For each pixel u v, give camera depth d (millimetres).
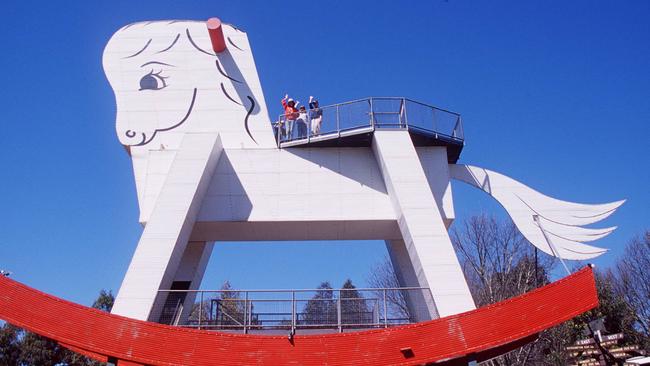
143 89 19766
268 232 19422
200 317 17016
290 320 16656
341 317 16719
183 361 12945
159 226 16328
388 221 18516
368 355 13148
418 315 17953
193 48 20344
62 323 12992
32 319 12898
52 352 40000
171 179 17078
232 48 20438
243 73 20141
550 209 18547
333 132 18781
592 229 18047
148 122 19422
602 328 19156
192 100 19734
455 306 15609
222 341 13172
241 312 18125
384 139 18047
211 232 19328
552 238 18125
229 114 19625
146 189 18234
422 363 13078
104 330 13078
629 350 21453
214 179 18719
